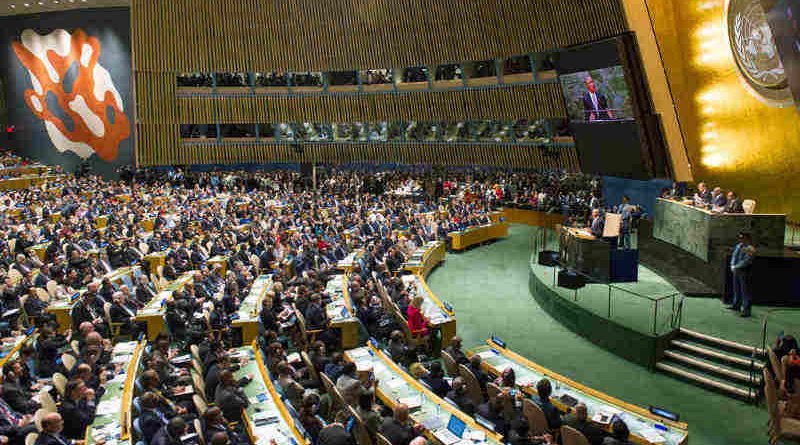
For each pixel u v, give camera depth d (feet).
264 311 43.52
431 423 28.43
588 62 71.26
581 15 82.99
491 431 27.43
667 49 63.10
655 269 56.29
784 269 45.60
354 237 73.05
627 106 68.90
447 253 80.23
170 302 43.65
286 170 127.54
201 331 42.91
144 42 110.01
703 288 49.65
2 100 137.90
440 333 44.73
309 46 109.29
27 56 135.03
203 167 128.57
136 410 29.71
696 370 39.83
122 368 34.55
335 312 46.11
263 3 108.06
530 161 100.07
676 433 27.50
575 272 53.52
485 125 103.40
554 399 30.91
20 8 128.36
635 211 71.26
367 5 104.68
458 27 98.68
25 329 43.50
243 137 118.01
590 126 77.15
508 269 71.46
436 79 106.32
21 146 140.46
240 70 111.75
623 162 74.95
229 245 67.26
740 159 59.26
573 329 49.29
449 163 109.09
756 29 50.08
